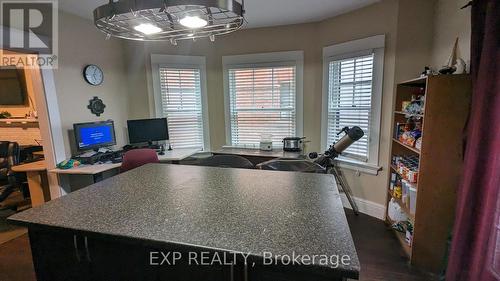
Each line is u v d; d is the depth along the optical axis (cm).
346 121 311
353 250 83
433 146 184
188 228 98
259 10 285
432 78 178
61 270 118
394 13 256
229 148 376
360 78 290
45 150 273
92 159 282
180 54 355
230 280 94
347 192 301
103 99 327
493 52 128
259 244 87
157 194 137
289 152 341
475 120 143
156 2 103
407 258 214
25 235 262
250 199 128
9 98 384
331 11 291
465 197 145
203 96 371
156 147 342
